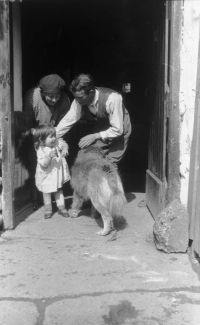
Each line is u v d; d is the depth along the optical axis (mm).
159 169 4523
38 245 4035
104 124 4738
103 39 9102
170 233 3814
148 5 6312
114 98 4383
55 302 3004
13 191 4383
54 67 8594
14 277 3373
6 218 4375
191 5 3729
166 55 4027
